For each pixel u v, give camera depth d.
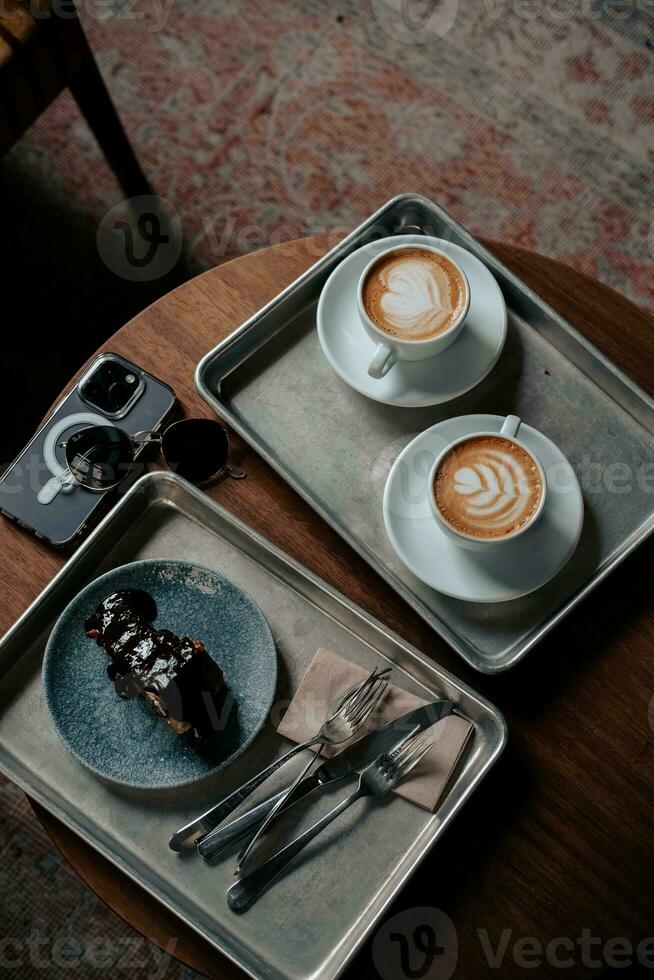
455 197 1.56
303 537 0.89
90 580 0.86
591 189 1.57
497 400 0.91
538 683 0.85
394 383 0.89
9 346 1.52
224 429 0.88
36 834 1.31
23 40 1.13
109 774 0.77
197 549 0.87
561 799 0.82
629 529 0.87
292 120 1.60
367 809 0.80
